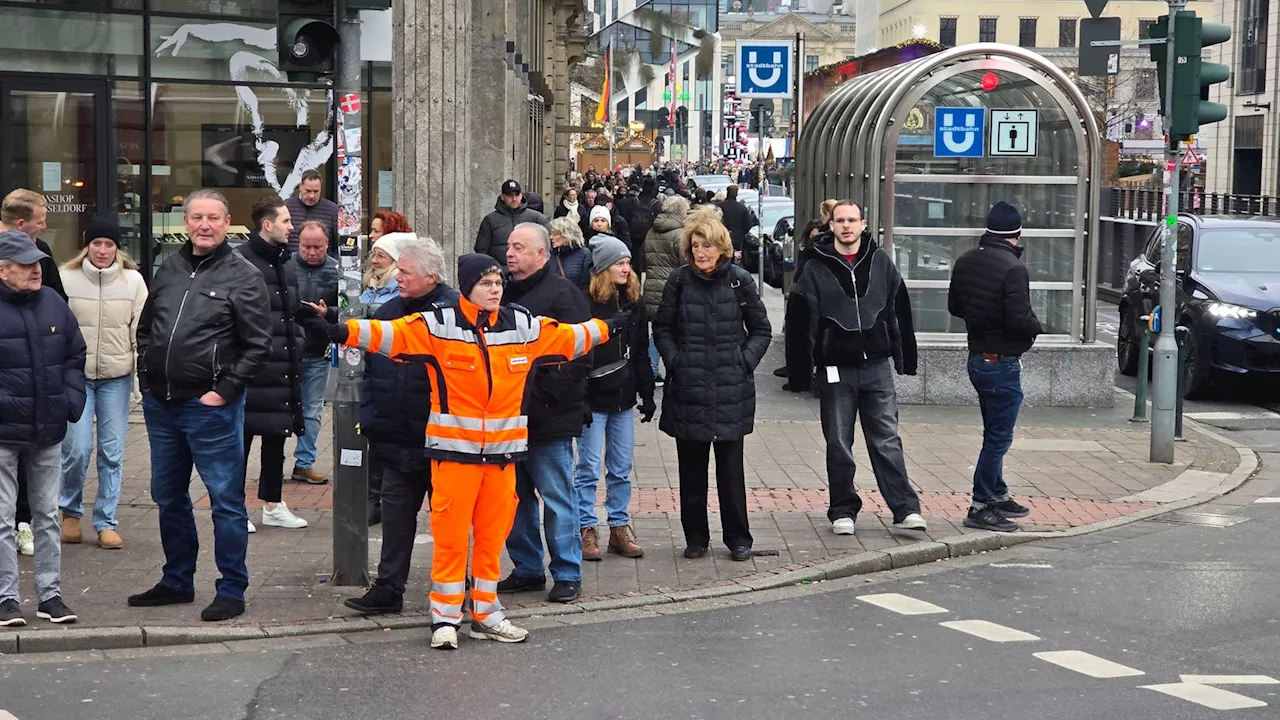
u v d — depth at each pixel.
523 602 8.49
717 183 48.41
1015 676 6.98
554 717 6.38
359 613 8.08
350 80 8.39
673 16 90.94
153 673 7.08
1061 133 15.93
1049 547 10.04
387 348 7.36
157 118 16.20
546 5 36.62
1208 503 11.48
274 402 9.66
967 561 9.63
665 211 15.88
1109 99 66.94
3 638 7.42
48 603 7.78
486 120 18.86
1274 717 6.34
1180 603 8.43
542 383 8.24
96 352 9.19
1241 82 61.12
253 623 7.86
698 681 6.93
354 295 8.34
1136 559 9.61
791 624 8.03
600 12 91.56
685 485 9.49
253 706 6.55
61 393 7.70
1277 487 12.15
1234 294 17.45
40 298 7.67
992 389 10.16
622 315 7.87
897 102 15.71
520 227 8.29
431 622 7.73
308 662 7.27
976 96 15.84
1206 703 6.53
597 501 11.09
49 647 7.46
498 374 7.43
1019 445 13.72
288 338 9.61
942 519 10.59
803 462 12.66
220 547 7.96
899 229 15.98
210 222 7.79
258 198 16.55
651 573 9.12
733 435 9.29
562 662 7.27
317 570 8.96
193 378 7.75
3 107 15.74
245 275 7.87
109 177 16.09
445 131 15.59
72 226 16.05
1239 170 62.19
